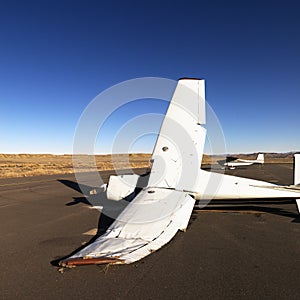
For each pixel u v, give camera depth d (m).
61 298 3.22
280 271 3.91
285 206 9.25
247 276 3.75
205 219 7.36
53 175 24.14
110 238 4.48
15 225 6.92
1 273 3.98
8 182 18.14
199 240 5.44
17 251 4.95
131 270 3.97
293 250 4.84
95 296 3.24
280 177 21.25
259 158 53.66
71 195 12.16
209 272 3.89
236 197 7.35
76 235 5.98
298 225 6.73
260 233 5.98
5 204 10.02
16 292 3.39
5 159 82.81
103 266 4.12
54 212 8.53
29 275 3.89
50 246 5.23
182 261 4.30
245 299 3.13
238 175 23.48
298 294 3.24
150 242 4.36
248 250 4.84
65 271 3.99
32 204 9.98
